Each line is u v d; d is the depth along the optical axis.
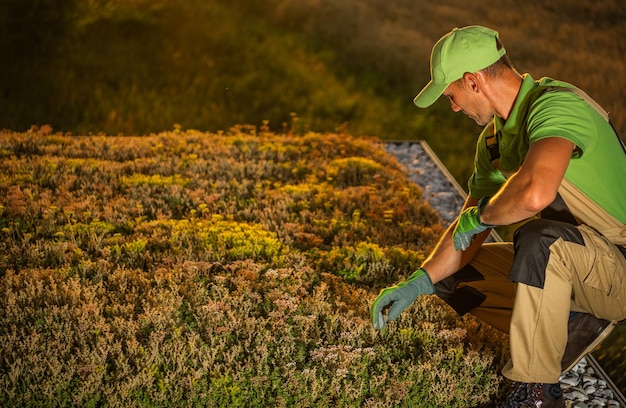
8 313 4.11
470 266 3.74
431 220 6.15
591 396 4.23
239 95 9.87
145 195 5.99
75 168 6.46
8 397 3.56
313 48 11.56
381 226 5.77
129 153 7.02
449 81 3.29
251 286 4.60
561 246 3.18
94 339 3.99
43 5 10.67
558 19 13.20
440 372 3.89
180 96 9.64
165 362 3.85
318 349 4.01
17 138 7.06
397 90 10.51
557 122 3.06
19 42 10.24
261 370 3.78
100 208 5.77
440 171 7.54
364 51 11.55
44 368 3.65
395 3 13.59
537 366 3.27
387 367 3.92
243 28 11.89
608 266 3.23
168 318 4.17
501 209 3.07
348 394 3.73
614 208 3.28
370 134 9.06
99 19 11.15
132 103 9.26
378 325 3.55
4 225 5.34
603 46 12.11
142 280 4.58
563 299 3.20
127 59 10.40
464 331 4.15
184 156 6.88
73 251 4.96
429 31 12.70
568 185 3.25
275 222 5.64
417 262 5.22
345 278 4.94
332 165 6.97
